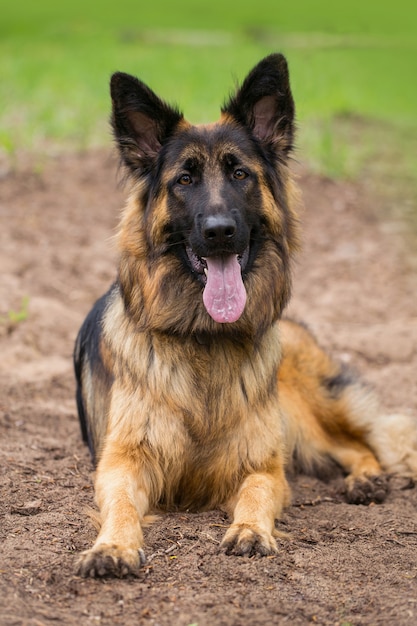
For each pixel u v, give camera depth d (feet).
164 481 23.27
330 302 42.34
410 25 165.89
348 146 67.41
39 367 34.83
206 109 70.90
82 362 28.12
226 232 22.00
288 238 24.90
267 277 24.13
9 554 19.24
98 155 58.85
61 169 55.36
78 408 29.01
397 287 44.04
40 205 49.78
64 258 44.45
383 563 19.93
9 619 16.24
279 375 29.48
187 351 23.06
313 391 29.99
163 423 22.82
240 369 23.32
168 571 18.94
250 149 24.04
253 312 23.73
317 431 29.63
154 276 23.35
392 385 34.81
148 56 113.60
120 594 17.76
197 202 22.84
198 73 92.73
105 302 26.68
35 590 17.78
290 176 25.43
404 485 27.48
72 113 67.41
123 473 22.13
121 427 23.00
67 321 38.75
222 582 18.47
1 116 65.72
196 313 23.04
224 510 23.27
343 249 48.03
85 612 17.07
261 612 17.22
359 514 23.80
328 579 18.76
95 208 50.39
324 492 27.20
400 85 100.94
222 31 161.58
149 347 23.18
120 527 19.72
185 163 23.40
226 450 23.27
